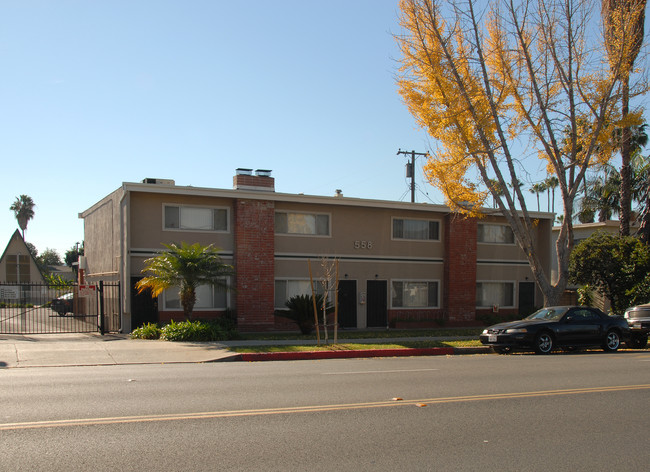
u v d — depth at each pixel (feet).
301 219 79.82
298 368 43.32
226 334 63.72
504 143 65.05
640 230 86.17
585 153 66.90
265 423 24.13
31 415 25.16
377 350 55.62
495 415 26.40
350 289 81.87
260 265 74.74
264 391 31.71
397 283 84.99
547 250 94.07
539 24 64.49
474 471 18.57
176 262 63.21
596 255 82.12
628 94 65.16
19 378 36.73
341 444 21.22
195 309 73.15
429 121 65.41
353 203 80.84
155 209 71.77
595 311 59.62
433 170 67.92
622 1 64.39
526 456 20.27
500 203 66.95
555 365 45.21
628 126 67.36
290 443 21.21
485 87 65.98
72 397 29.50
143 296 70.18
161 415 25.34
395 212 85.20
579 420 25.71
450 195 68.80
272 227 75.77
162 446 20.62
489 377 37.99
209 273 64.90
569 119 66.54
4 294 95.96
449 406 28.12
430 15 62.64
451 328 84.38
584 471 18.83
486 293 91.30
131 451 19.97
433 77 63.72
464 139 65.10
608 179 114.52
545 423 25.05
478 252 90.99
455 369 42.47
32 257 156.56
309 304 70.38
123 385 33.63
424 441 21.85
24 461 18.80
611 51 64.18
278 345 58.29
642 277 79.51
